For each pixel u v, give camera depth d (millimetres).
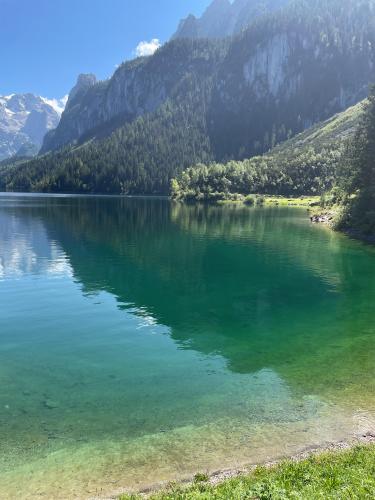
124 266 49688
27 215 113250
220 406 18078
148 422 16859
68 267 48969
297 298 36688
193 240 70812
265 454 14648
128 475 13680
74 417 17281
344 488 11125
